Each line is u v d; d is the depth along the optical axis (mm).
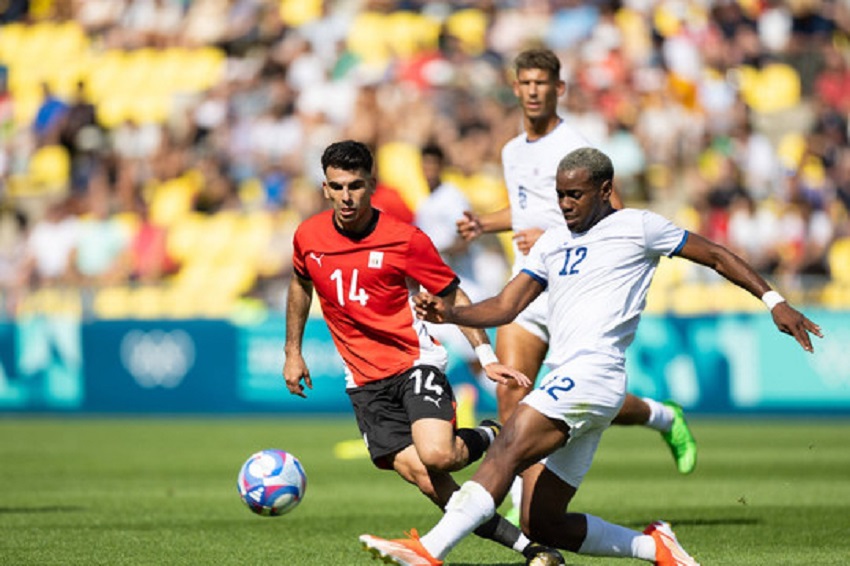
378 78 87125
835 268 75562
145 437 58656
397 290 23359
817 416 65062
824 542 27422
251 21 94062
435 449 22297
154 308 75250
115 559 25016
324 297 23703
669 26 87375
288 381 24844
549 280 21922
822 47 87688
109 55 95562
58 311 73812
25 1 99938
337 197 22562
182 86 92750
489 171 79375
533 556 22438
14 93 94938
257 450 52062
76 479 41938
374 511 33531
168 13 96312
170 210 83562
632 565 24750
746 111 84000
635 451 52594
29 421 69188
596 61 84938
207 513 32969
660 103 83625
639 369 65562
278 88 88188
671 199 80938
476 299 59812
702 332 65625
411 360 23484
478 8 90000
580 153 21469
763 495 36594
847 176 80562
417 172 77562
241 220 80688
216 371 70188
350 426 63906
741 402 65562
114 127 91688
